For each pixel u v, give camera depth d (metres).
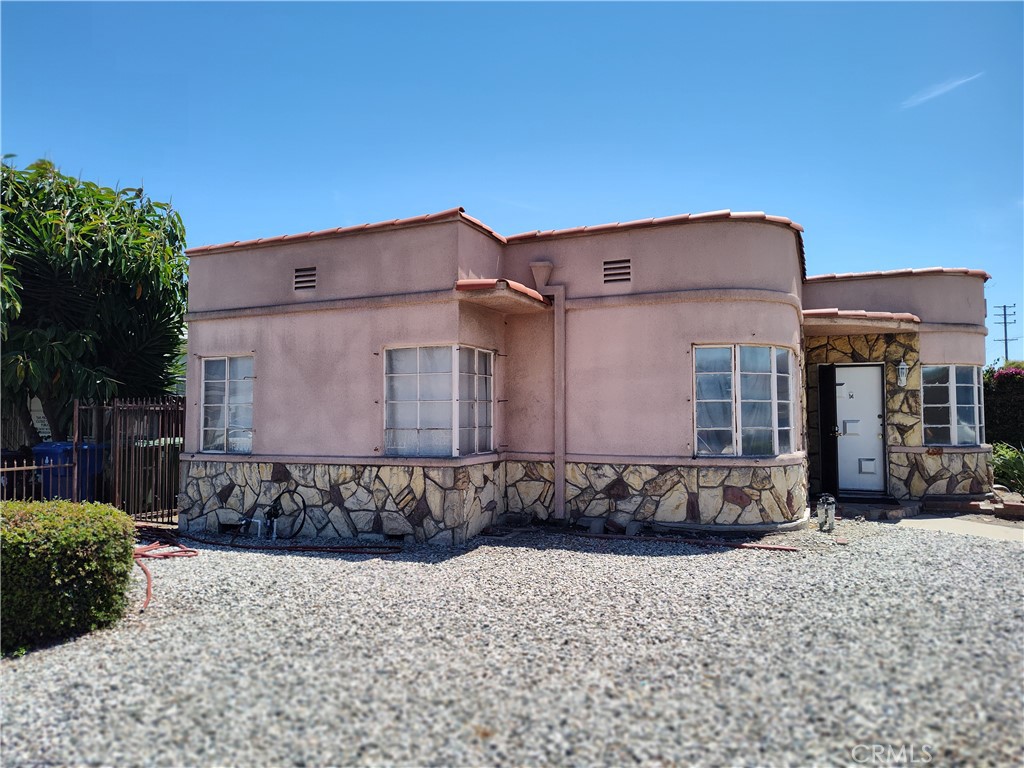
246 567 7.33
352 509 8.96
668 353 8.87
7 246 11.02
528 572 6.95
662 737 3.52
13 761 3.43
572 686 4.14
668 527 8.75
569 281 9.43
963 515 10.49
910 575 6.41
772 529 8.55
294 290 9.52
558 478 9.30
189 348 10.10
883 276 11.65
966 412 11.54
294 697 4.02
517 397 9.73
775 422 8.79
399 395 8.93
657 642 4.86
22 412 12.14
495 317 9.56
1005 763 3.22
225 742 3.53
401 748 3.44
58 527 5.37
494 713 3.80
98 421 11.20
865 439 11.71
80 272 11.55
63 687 4.29
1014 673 4.12
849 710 3.74
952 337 11.40
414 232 8.83
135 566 7.28
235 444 9.89
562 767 3.26
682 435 8.77
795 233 9.25
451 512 8.41
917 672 4.16
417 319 8.75
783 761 3.29
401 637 5.03
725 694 3.99
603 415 9.16
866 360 11.61
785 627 5.07
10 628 5.07
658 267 8.96
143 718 3.81
